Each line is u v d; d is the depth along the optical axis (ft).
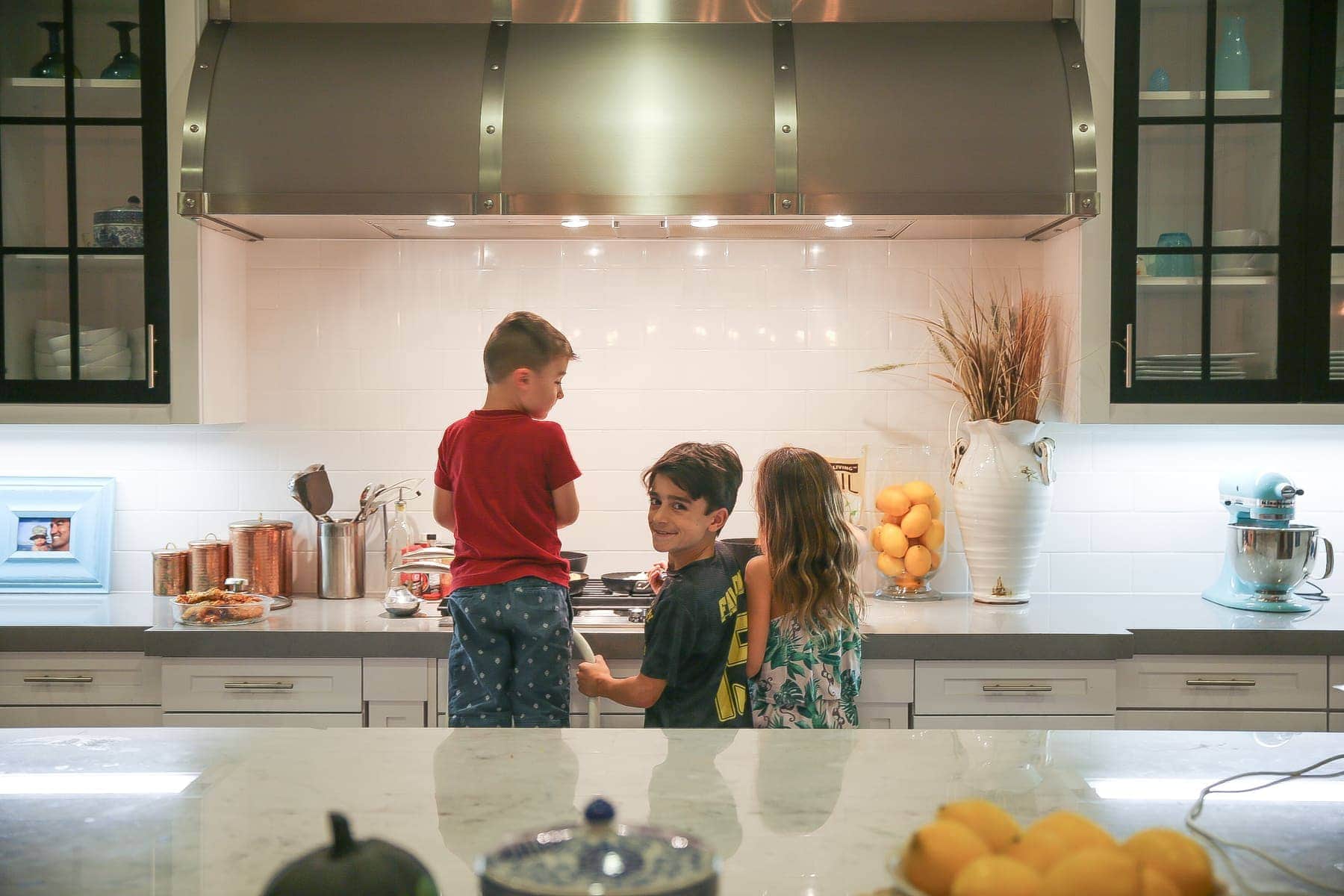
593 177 9.01
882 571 10.54
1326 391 9.83
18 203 9.83
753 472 11.07
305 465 11.00
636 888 2.36
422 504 11.02
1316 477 11.04
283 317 10.94
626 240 10.99
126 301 9.84
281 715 9.02
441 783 4.00
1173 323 9.92
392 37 9.55
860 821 3.62
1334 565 10.36
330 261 10.93
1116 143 9.73
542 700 8.07
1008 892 2.35
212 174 9.05
